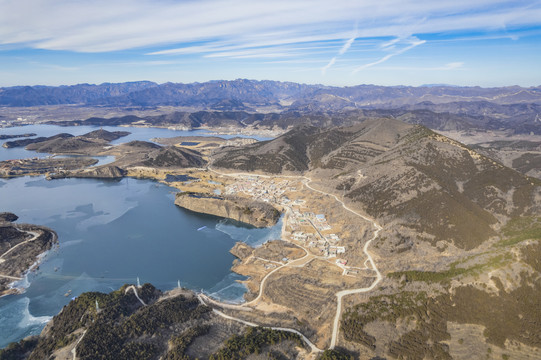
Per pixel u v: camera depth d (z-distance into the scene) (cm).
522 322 13512
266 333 14262
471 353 13025
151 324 14938
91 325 14712
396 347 13575
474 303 14600
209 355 13100
